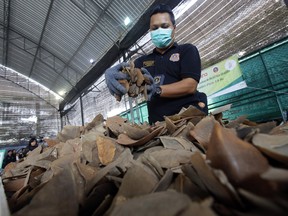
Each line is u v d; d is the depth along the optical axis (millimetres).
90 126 706
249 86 2363
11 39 6566
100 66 4758
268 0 2928
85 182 326
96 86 6551
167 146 406
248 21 3191
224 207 193
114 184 305
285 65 2170
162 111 896
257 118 2338
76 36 5273
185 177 271
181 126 500
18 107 8586
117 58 4332
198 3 3229
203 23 3494
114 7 3963
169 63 931
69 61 6480
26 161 603
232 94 2545
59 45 6031
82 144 481
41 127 8758
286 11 2865
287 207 152
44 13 5094
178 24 3588
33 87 9016
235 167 211
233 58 2309
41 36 6027
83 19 4637
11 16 5727
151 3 3197
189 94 878
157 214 183
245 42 3348
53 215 210
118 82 606
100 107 6902
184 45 944
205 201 190
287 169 225
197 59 888
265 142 260
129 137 477
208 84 2459
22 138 8305
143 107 3012
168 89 796
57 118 9156
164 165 327
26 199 324
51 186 242
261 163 222
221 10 3264
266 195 170
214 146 244
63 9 4676
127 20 3975
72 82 7398
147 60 1023
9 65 8258
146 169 317
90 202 278
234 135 266
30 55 7082
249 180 196
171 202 191
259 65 2342
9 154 3570
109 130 578
